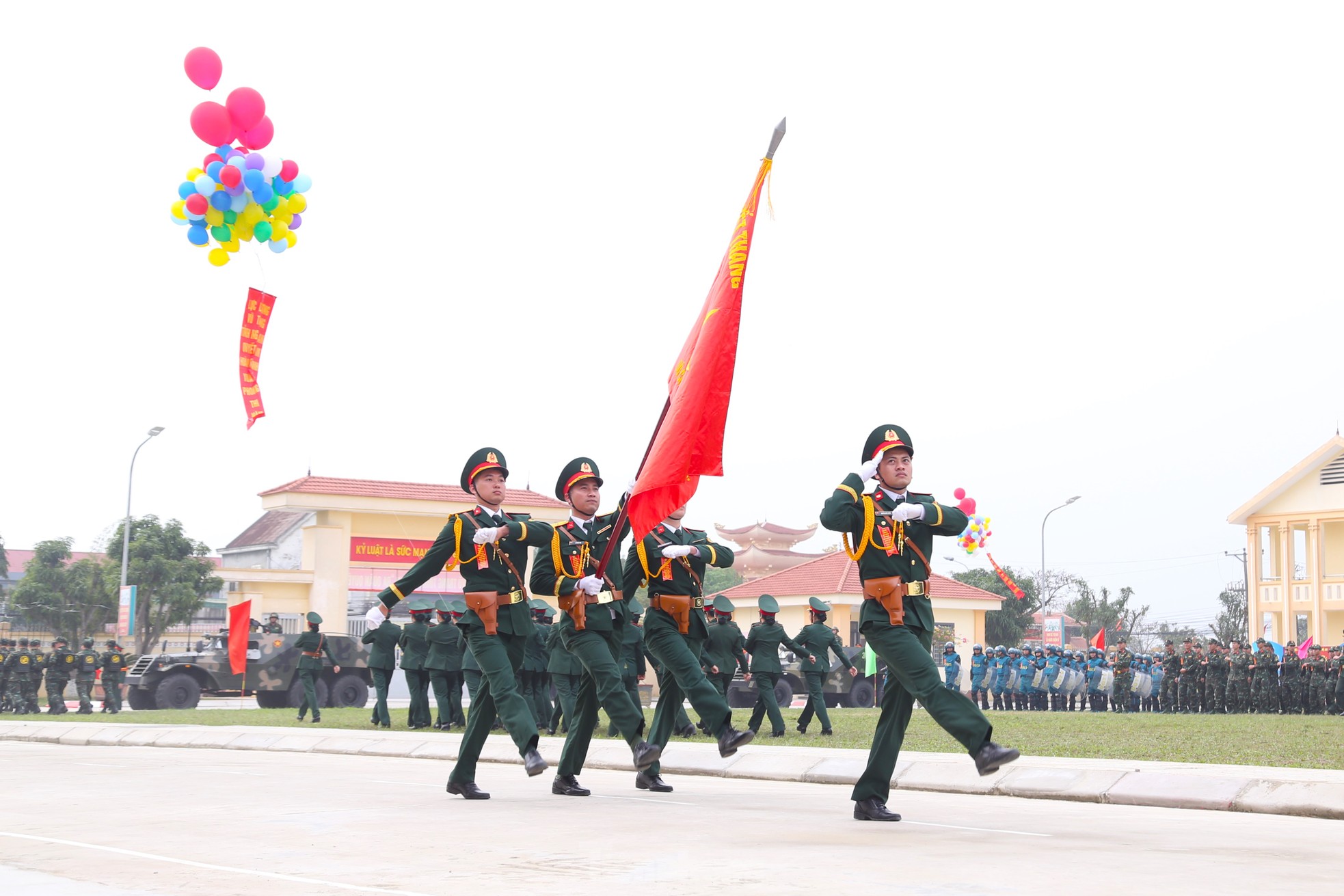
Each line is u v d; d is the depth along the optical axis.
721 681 17.64
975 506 32.88
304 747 15.77
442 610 20.33
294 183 15.80
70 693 39.56
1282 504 49.09
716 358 8.14
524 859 5.84
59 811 8.35
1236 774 9.29
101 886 5.13
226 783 10.61
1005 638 66.50
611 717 8.84
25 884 5.20
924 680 7.00
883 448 7.40
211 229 15.87
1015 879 5.20
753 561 58.09
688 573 8.94
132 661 31.69
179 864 5.79
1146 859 5.85
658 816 7.74
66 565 60.34
